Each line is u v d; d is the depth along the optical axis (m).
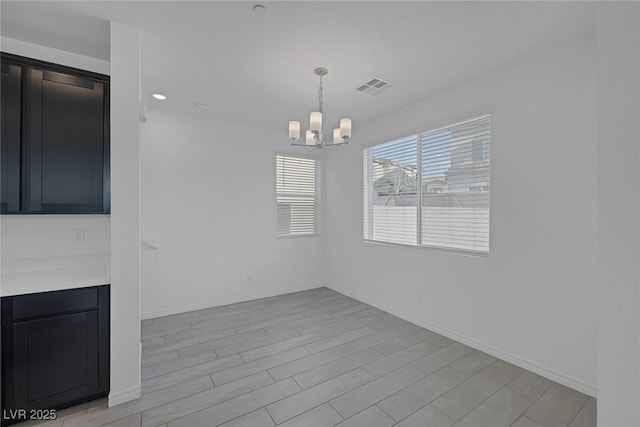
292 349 2.67
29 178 1.93
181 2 1.72
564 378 2.11
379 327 3.18
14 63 1.89
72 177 2.05
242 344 2.77
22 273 2.08
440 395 2.00
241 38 2.08
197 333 3.01
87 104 2.11
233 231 4.00
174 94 3.07
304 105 3.37
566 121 2.10
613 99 0.80
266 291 4.29
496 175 2.52
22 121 1.91
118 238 1.91
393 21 1.88
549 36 2.03
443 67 2.47
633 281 0.75
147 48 2.20
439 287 3.03
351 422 1.75
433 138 3.13
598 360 0.82
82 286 1.84
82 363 1.84
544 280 2.22
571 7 1.73
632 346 0.75
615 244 0.79
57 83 2.01
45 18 1.86
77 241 2.36
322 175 4.86
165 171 3.53
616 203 0.79
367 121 3.92
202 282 3.77
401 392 2.04
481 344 2.64
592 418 1.78
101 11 1.79
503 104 2.47
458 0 1.68
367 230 4.04
